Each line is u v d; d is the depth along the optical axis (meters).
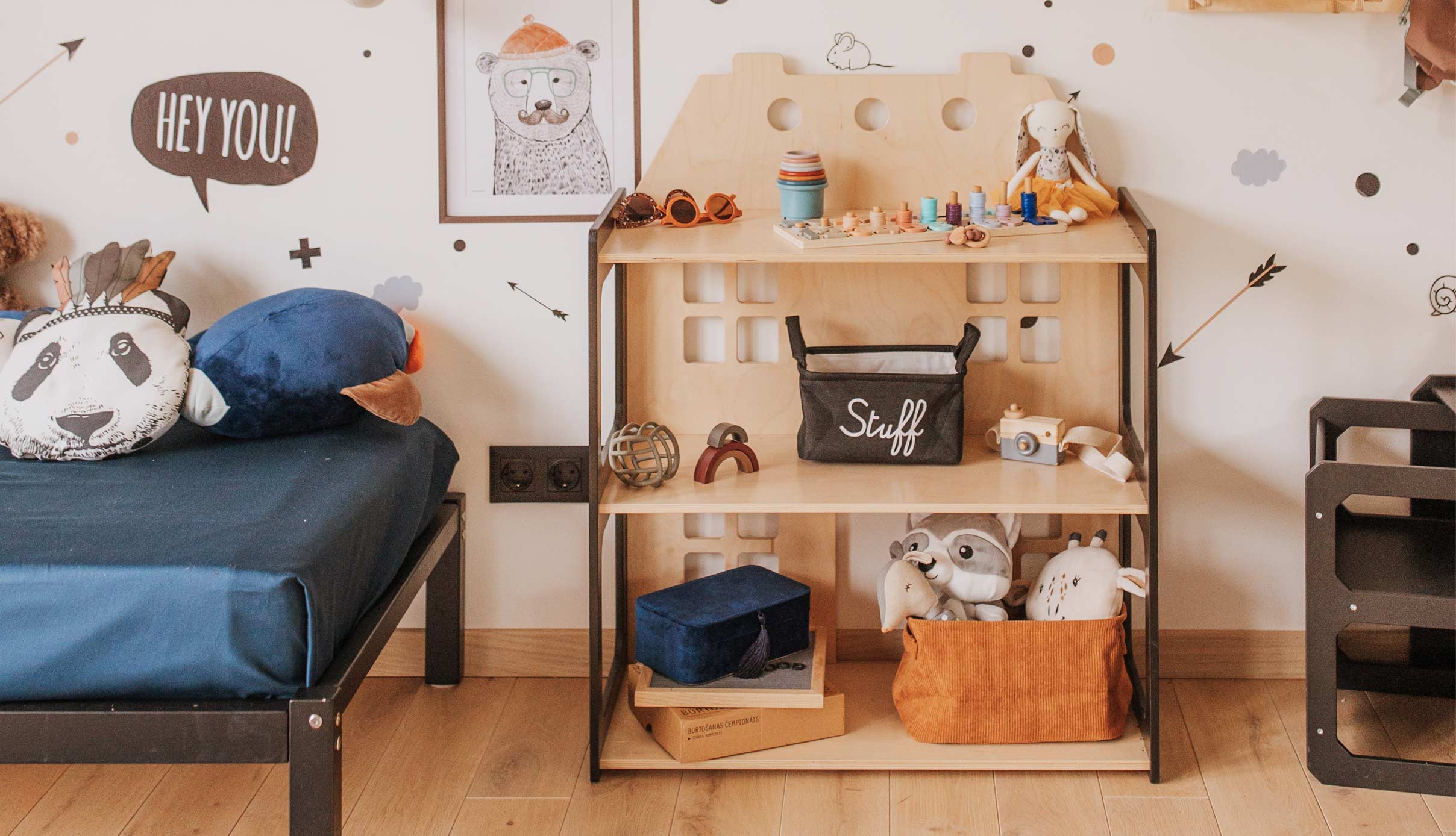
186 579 1.30
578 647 2.11
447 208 1.96
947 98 1.87
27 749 1.32
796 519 2.01
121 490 1.54
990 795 1.75
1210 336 1.95
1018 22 1.86
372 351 1.79
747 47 1.89
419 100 1.93
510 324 2.00
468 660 2.12
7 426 1.67
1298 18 1.84
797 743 1.81
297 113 1.94
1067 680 1.77
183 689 1.33
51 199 1.97
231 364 1.72
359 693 2.07
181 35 1.92
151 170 1.96
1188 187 1.90
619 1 1.88
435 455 1.94
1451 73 1.79
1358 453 1.99
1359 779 1.74
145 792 1.78
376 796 1.76
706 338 2.01
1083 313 1.93
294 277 1.99
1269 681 2.06
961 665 1.76
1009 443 1.86
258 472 1.61
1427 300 1.92
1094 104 1.88
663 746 1.82
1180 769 1.80
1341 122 1.87
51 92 1.94
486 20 1.90
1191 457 2.00
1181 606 2.06
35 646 1.31
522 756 1.86
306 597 1.32
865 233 1.69
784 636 1.86
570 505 2.06
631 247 1.68
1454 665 1.97
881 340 1.96
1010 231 1.71
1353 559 1.77
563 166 1.94
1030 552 2.03
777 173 1.91
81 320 1.72
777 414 1.99
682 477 1.80
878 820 1.70
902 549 1.92
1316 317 1.94
